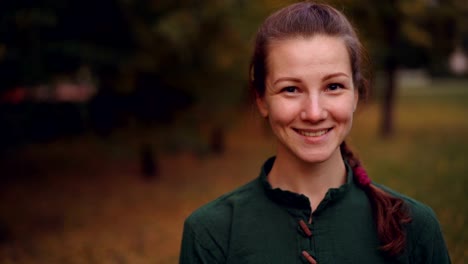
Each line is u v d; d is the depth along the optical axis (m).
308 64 1.22
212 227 1.33
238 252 1.28
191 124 7.07
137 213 6.38
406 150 10.05
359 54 1.33
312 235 1.26
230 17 6.12
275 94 1.26
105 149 6.54
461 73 40.66
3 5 4.83
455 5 10.80
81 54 5.60
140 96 6.67
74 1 5.54
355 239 1.26
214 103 7.34
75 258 4.84
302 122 1.24
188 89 6.90
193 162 9.77
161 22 5.75
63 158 9.85
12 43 5.08
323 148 1.24
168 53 6.28
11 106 5.37
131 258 4.82
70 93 6.40
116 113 6.65
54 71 5.65
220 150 10.60
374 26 10.12
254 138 12.91
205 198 7.07
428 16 10.91
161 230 5.68
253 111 1.49
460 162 8.41
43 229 5.75
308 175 1.31
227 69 6.95
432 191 6.45
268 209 1.30
